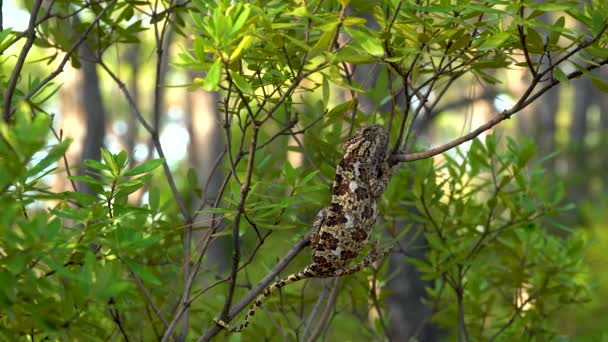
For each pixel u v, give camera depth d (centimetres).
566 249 586
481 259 604
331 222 386
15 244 306
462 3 358
